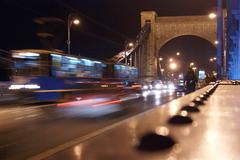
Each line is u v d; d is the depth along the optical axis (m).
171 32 124.75
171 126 7.02
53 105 26.12
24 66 29.62
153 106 30.05
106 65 38.09
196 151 4.98
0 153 9.88
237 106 12.81
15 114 20.36
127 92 43.19
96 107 26.64
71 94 31.17
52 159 4.62
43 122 17.16
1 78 36.62
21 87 29.53
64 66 30.73
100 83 36.22
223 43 109.38
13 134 13.49
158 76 129.00
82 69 33.19
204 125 7.54
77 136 12.66
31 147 10.66
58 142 11.31
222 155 4.79
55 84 29.73
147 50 124.75
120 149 4.90
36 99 29.14
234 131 6.75
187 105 10.58
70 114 20.83
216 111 10.80
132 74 46.09
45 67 29.39
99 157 4.54
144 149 4.82
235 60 80.56
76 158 4.52
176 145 5.02
